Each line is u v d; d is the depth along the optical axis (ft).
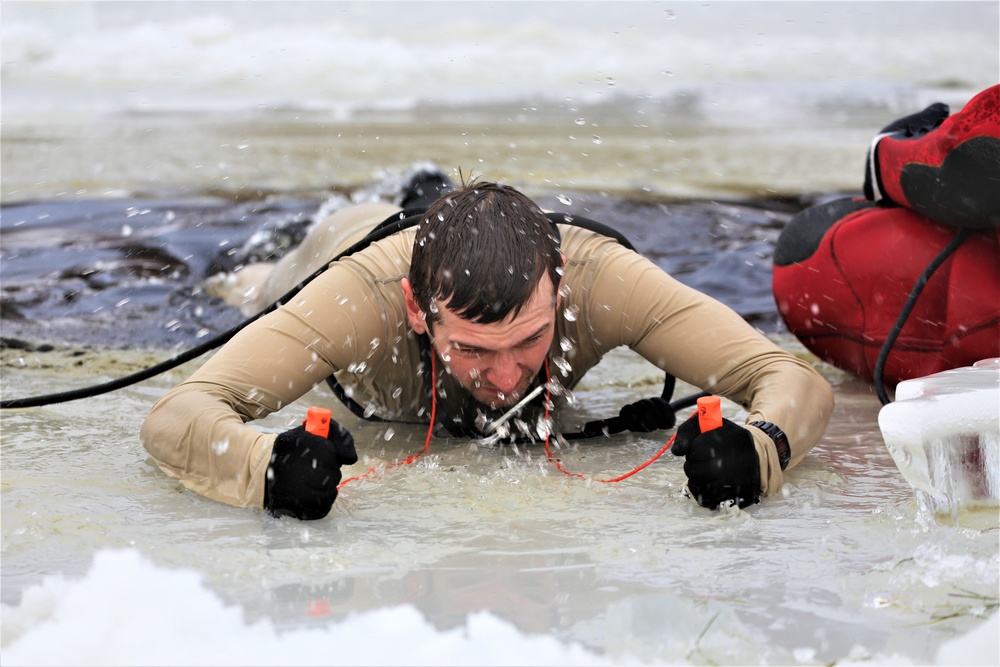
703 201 50.70
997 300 24.02
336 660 13.34
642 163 59.88
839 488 20.22
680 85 81.66
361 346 20.85
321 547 17.06
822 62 85.71
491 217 18.44
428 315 18.92
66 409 26.21
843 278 26.50
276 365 20.36
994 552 16.49
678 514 18.67
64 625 14.32
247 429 19.15
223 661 13.35
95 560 16.39
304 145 64.08
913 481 17.44
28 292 38.47
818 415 20.70
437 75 83.15
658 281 21.33
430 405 22.21
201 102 75.82
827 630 14.01
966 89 76.95
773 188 53.62
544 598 15.10
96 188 53.26
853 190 52.65
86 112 71.87
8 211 49.39
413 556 16.71
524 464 21.70
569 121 72.08
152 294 38.32
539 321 18.49
